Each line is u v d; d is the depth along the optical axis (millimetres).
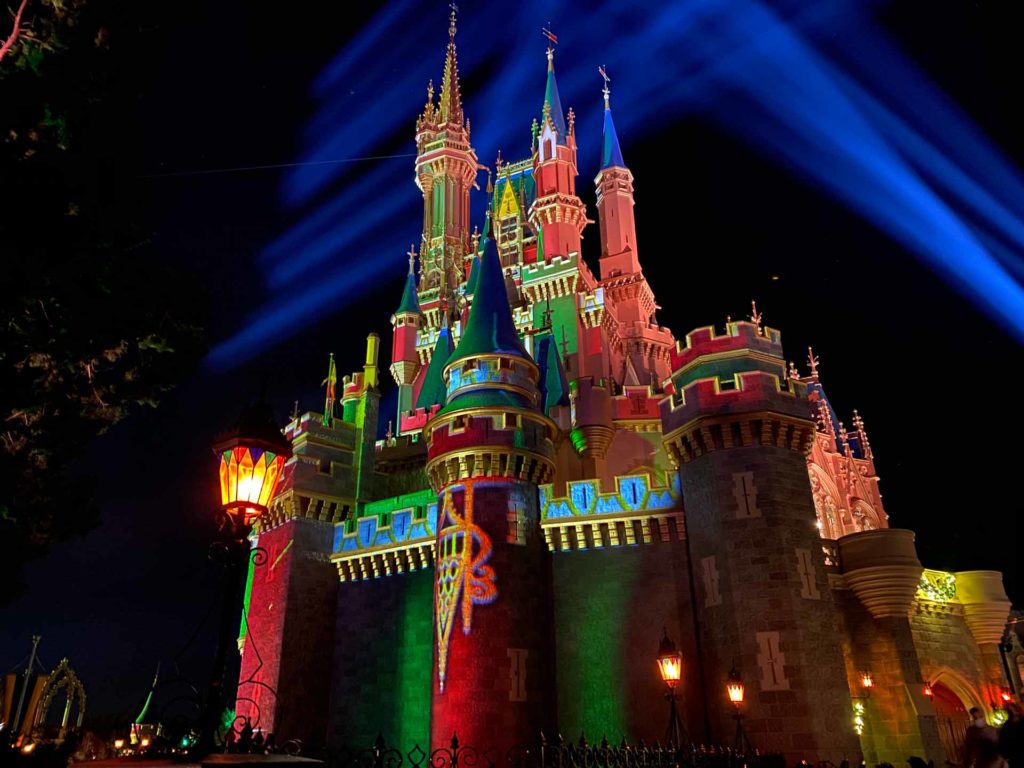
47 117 14906
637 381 51125
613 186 63406
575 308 52000
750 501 25797
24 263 13516
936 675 28547
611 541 29531
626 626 27938
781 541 24922
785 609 23875
